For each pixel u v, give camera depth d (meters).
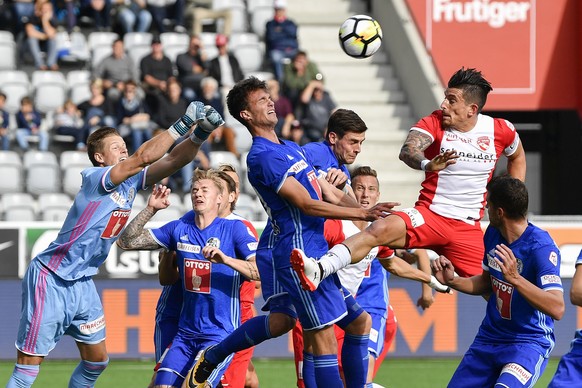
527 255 23.50
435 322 42.91
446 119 25.81
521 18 61.28
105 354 27.88
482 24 61.38
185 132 24.62
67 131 55.50
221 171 27.75
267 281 24.45
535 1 61.25
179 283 27.62
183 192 54.41
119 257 41.69
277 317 24.23
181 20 63.59
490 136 26.02
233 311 26.61
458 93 25.62
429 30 61.62
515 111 68.06
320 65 63.38
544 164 68.25
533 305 22.72
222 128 56.31
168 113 55.09
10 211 51.72
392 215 25.31
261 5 66.00
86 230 26.05
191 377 25.22
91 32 63.66
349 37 28.05
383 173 58.41
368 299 29.23
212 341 26.14
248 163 23.84
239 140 57.53
